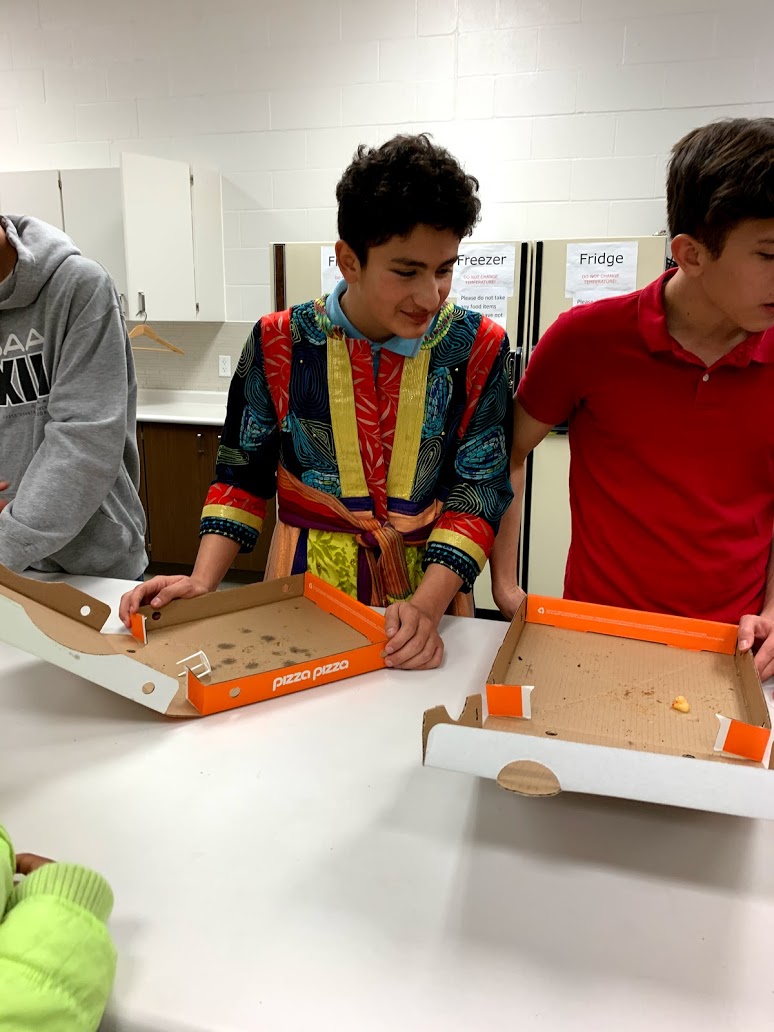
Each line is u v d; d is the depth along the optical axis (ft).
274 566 3.98
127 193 11.33
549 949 1.79
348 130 11.93
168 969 1.71
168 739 2.65
